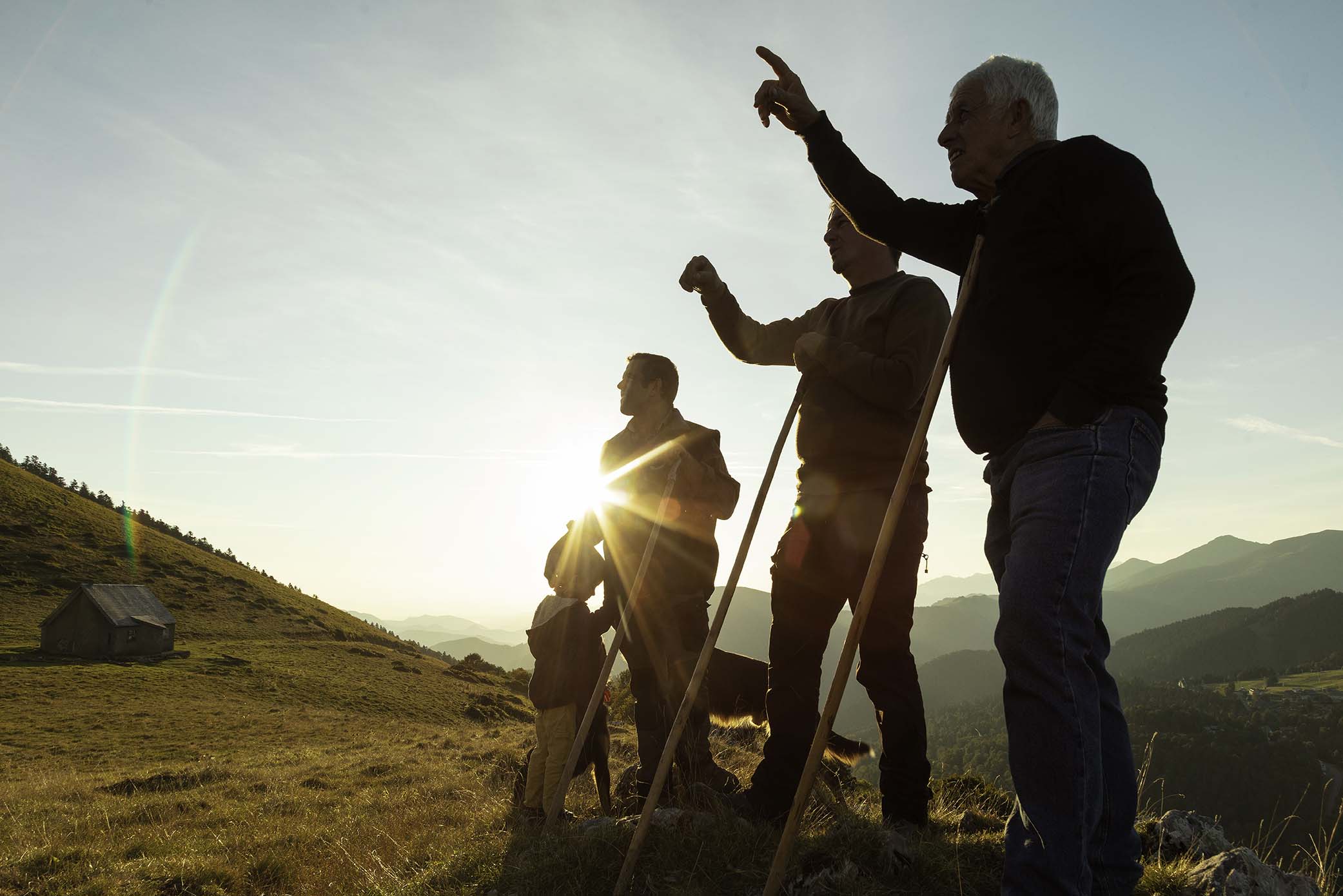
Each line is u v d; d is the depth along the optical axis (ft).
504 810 19.12
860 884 9.35
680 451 15.85
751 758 23.63
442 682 235.81
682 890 9.55
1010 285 7.80
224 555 520.42
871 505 12.09
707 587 16.37
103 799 43.55
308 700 183.83
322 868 18.35
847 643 7.50
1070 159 7.54
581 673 17.30
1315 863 9.71
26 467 550.36
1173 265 6.82
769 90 10.67
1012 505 7.52
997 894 9.40
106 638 218.59
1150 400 7.30
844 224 13.37
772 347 14.80
